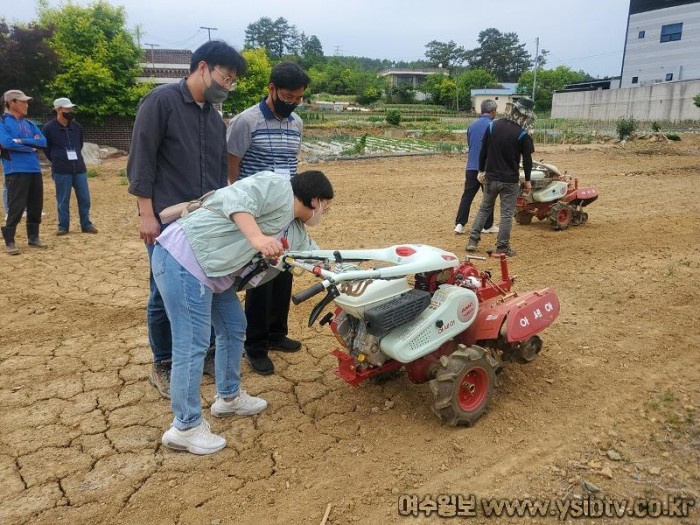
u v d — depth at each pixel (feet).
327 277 9.89
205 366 14.20
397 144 89.97
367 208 35.76
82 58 80.18
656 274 20.63
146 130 11.39
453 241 26.76
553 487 9.71
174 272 10.10
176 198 12.15
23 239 28.12
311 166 59.88
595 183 45.21
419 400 12.73
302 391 13.28
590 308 17.62
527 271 21.58
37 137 25.32
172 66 109.19
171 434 10.88
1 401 12.85
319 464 10.55
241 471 10.40
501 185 23.27
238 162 13.97
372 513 9.27
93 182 51.03
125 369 14.42
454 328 11.80
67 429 11.75
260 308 13.83
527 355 12.92
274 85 13.26
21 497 9.70
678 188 42.06
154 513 9.35
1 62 63.57
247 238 9.29
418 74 374.84
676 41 161.07
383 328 10.66
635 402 12.23
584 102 168.86
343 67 370.73
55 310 18.44
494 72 400.47
